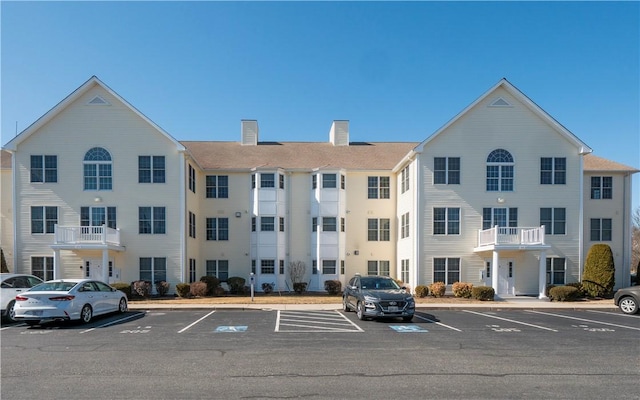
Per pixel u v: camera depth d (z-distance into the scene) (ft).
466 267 76.18
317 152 98.48
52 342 34.09
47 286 44.88
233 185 89.66
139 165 77.51
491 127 77.87
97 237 71.92
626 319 48.67
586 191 83.61
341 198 89.35
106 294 49.06
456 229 76.64
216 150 97.55
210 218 89.04
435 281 75.87
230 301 66.08
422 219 76.54
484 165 77.41
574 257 76.64
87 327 41.98
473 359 28.22
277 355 29.19
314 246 88.53
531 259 76.38
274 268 86.99
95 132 77.41
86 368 25.86
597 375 24.61
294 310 55.77
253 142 101.45
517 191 77.20
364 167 91.56
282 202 88.94
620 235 83.05
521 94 77.00
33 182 76.38
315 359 28.07
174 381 23.18
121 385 22.49
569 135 77.36
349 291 52.21
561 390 21.88
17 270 75.36
